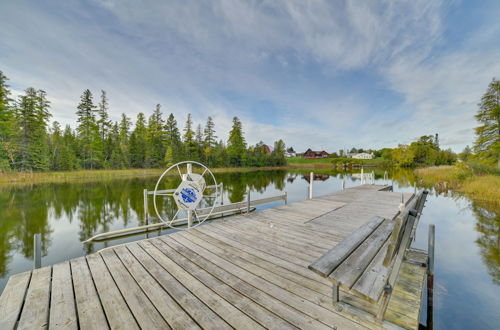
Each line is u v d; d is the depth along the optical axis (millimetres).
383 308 1500
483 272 3963
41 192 12469
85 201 9945
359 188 10609
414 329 1484
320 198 7613
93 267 2574
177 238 3646
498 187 11086
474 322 2721
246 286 2146
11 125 21391
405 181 19422
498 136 18375
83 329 1541
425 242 5477
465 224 6934
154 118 34969
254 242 3451
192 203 4426
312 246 3268
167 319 1654
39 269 2498
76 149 26688
